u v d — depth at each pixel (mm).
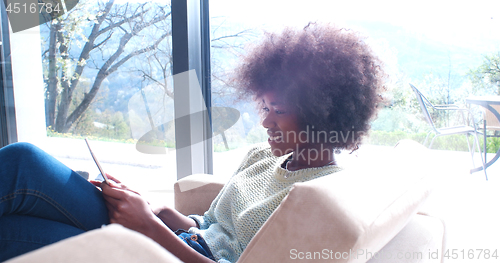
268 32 989
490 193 1604
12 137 2436
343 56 853
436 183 809
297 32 917
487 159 1622
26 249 756
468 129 1646
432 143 1706
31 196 793
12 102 2396
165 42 1975
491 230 1565
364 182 623
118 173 2129
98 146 2232
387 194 618
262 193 903
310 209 515
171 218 1059
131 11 2016
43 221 804
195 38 1921
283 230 533
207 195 1253
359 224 497
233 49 1918
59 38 2209
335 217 497
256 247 560
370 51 904
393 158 878
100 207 895
